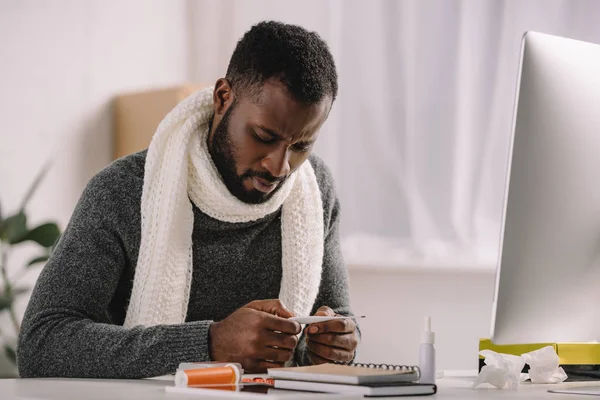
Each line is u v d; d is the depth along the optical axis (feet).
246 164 5.42
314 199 6.31
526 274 3.94
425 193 11.32
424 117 11.32
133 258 5.62
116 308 5.83
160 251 5.57
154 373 4.69
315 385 3.76
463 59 11.18
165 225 5.59
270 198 5.83
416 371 3.92
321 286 6.56
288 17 11.85
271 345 4.63
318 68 5.17
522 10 11.07
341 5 11.59
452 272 10.93
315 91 5.12
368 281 11.24
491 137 11.18
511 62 11.12
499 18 11.16
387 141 11.41
